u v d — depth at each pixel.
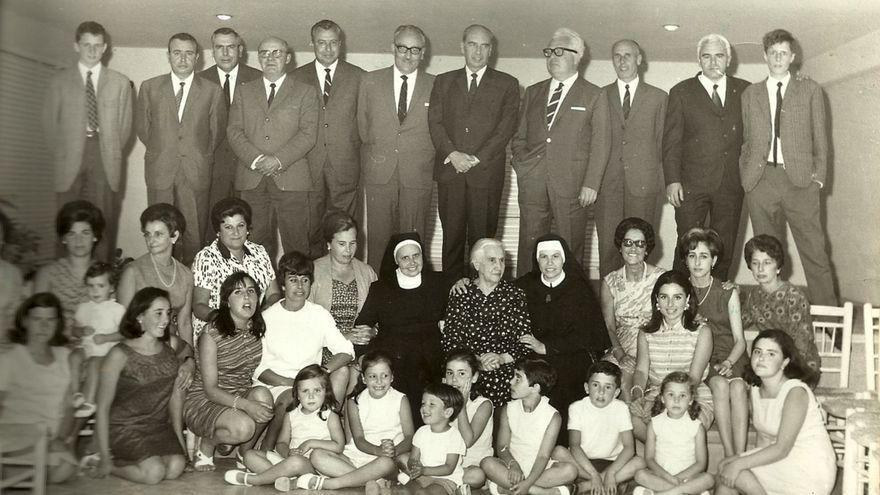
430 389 4.06
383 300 4.68
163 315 4.14
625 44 5.72
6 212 5.53
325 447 4.15
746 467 3.90
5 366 4.00
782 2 5.71
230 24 6.53
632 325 4.74
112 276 4.62
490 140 5.48
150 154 5.86
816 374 4.42
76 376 4.19
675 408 4.09
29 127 5.81
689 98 5.59
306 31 6.70
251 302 4.35
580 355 4.52
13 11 5.77
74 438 4.15
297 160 5.68
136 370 4.11
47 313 4.02
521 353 4.48
